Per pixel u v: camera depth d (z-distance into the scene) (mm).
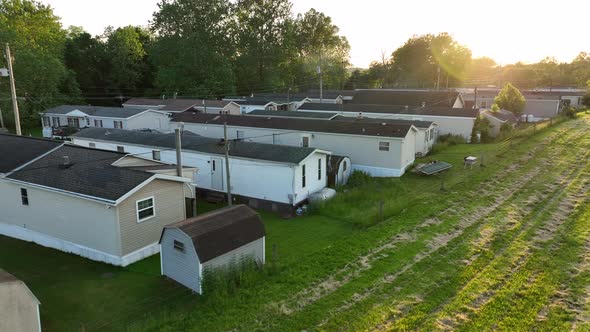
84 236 16641
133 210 15938
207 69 63375
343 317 11570
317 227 19609
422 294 12719
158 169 18531
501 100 53719
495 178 26031
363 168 29391
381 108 45906
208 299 12766
